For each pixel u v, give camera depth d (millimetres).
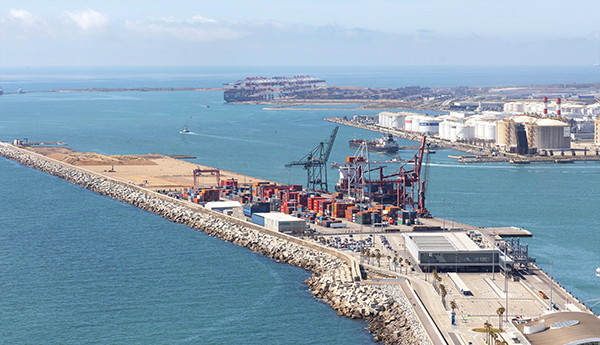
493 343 185625
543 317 190625
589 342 172375
